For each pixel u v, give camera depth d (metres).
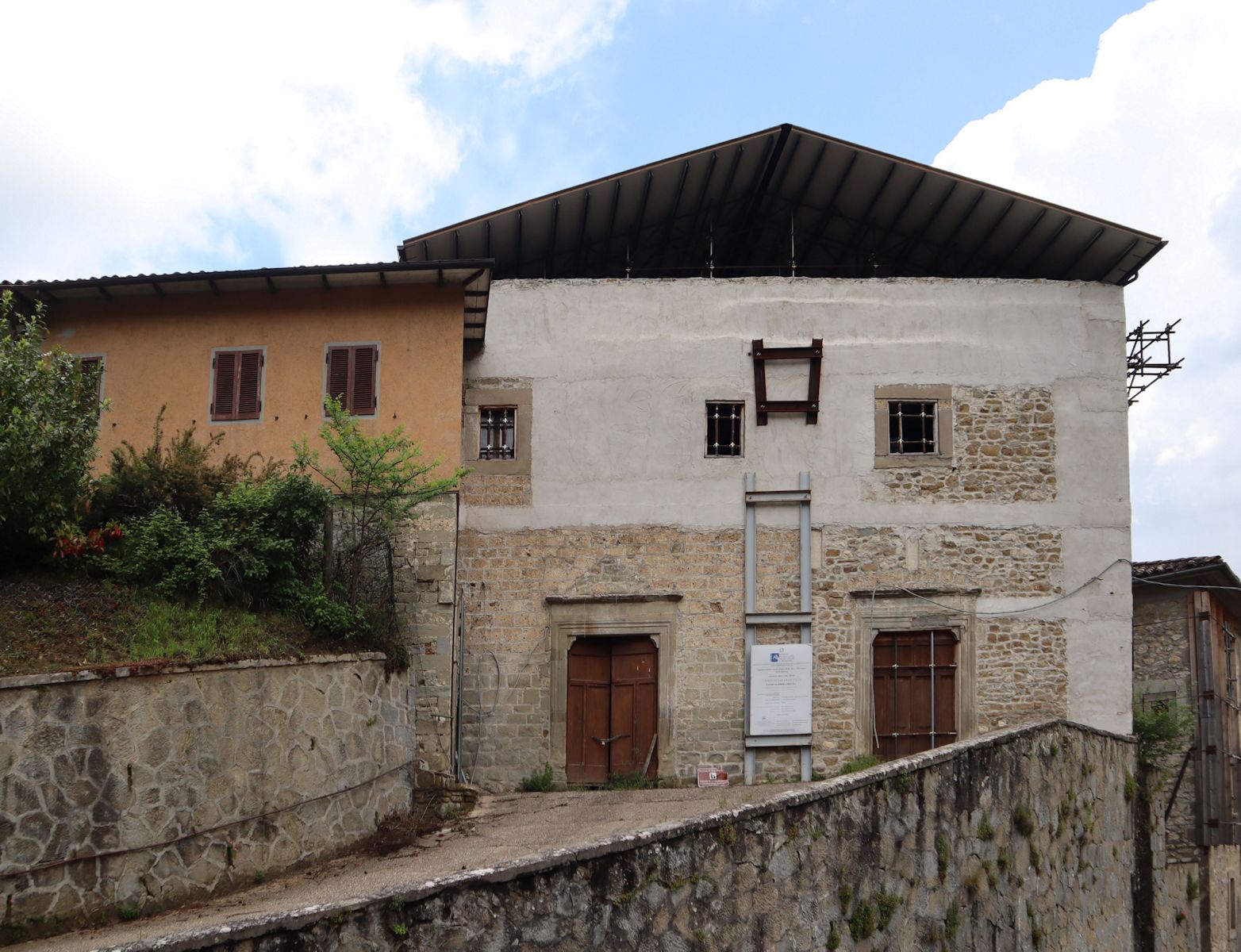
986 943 8.86
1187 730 17.17
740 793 12.52
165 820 8.02
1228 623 21.16
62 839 7.31
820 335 14.89
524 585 14.29
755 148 15.98
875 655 14.34
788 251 18.22
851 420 14.73
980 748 9.36
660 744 14.00
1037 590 14.43
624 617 14.23
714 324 14.90
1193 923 17.38
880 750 14.11
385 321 13.79
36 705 7.32
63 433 9.95
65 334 13.86
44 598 9.23
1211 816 18.05
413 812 11.62
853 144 15.74
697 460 14.59
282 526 10.98
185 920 7.48
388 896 4.74
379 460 12.21
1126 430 14.80
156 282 13.43
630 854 5.69
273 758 9.18
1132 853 13.73
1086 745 12.27
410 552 13.02
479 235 16.48
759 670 14.11
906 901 7.82
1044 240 16.09
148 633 9.00
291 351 13.76
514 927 5.10
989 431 14.76
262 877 8.80
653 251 17.95
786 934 6.56
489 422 14.75
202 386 13.70
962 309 15.00
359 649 11.02
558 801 12.58
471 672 14.06
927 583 14.37
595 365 14.79
